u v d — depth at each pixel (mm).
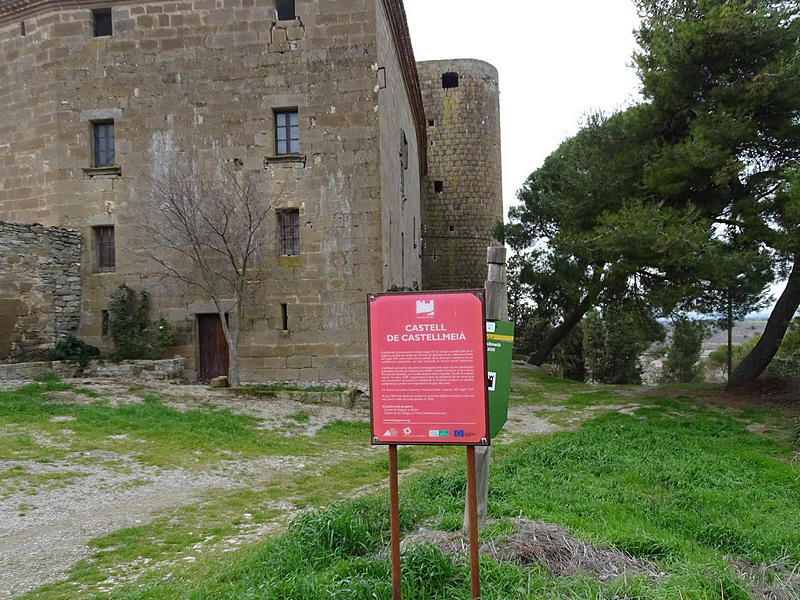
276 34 15414
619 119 15562
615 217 13664
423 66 33531
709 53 13227
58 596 4547
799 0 12828
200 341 15750
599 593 3578
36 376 13523
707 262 12492
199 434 10180
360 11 15141
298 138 15492
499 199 34406
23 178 16594
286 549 4621
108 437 9586
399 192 18719
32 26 16516
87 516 6488
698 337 40219
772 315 15383
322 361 14969
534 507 5762
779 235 12727
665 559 4406
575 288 19734
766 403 14297
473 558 3559
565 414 14016
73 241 15883
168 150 15727
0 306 13828
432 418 3686
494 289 4848
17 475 7645
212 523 6340
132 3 15914
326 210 15109
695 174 13266
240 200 15102
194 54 15688
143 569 5098
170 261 15711
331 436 10922
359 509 5414
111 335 15812
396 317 3773
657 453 9125
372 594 3652
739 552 5418
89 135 16141
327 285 15055
